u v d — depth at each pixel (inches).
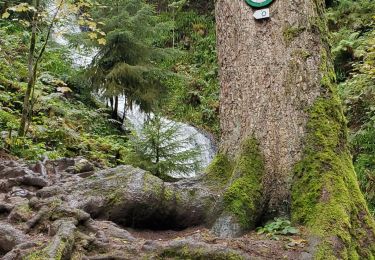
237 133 149.8
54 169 203.5
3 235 107.1
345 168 134.5
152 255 104.3
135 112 535.2
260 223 134.4
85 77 454.9
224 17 161.0
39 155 248.4
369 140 327.6
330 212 122.6
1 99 310.0
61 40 560.4
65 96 441.1
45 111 346.0
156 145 242.1
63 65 478.0
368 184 280.5
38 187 163.3
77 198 133.0
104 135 410.3
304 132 139.6
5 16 235.5
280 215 133.7
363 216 128.0
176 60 712.4
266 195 136.1
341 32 488.1
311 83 144.2
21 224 117.0
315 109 141.1
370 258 119.6
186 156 247.1
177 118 583.5
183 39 763.4
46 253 93.0
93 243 106.8
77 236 107.0
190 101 622.5
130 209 133.3
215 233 128.1
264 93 146.3
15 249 98.3
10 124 269.1
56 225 108.8
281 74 145.8
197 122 587.5
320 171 132.0
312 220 124.5
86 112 403.5
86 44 435.5
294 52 146.5
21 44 445.7
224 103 156.5
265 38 150.6
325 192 127.6
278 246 115.8
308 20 150.3
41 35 446.6
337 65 468.1
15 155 242.5
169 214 136.3
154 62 534.3
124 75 442.9
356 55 417.1
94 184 138.5
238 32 155.3
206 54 716.7
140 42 460.8
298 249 114.2
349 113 366.0
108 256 101.5
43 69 442.9
